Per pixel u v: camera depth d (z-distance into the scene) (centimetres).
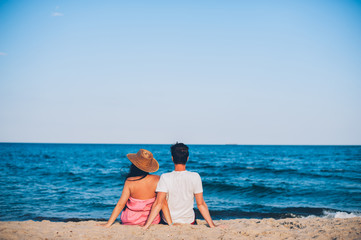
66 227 395
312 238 363
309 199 1066
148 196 417
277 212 832
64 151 6831
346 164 3162
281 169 2430
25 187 1263
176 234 366
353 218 508
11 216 752
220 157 4856
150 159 412
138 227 395
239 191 1235
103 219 731
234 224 470
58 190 1205
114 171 2155
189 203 415
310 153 6775
